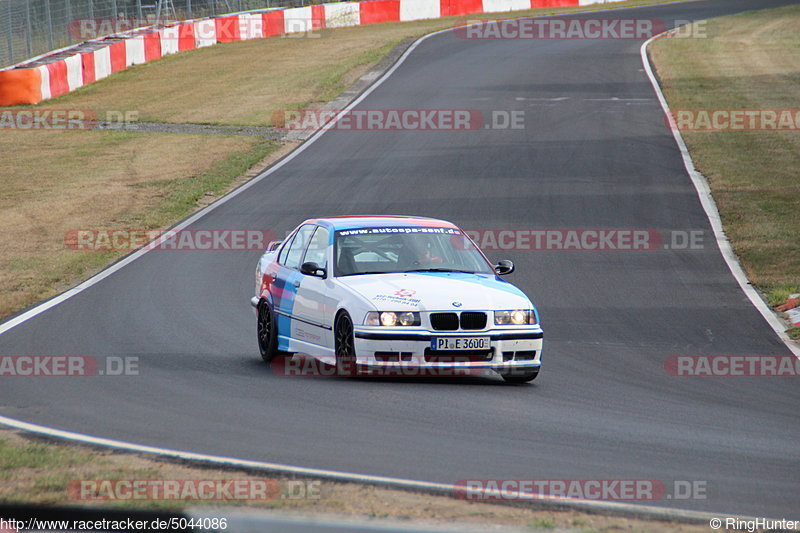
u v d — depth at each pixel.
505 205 69.56
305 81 126.62
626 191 73.00
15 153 94.56
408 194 73.38
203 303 47.38
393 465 23.50
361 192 74.50
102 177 83.31
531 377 33.91
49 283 52.19
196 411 28.77
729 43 154.25
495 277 35.97
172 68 142.88
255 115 108.62
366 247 36.09
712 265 55.31
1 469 22.58
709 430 27.83
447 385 33.12
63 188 79.69
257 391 31.52
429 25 181.12
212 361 36.47
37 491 21.00
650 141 89.88
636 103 107.19
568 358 38.34
